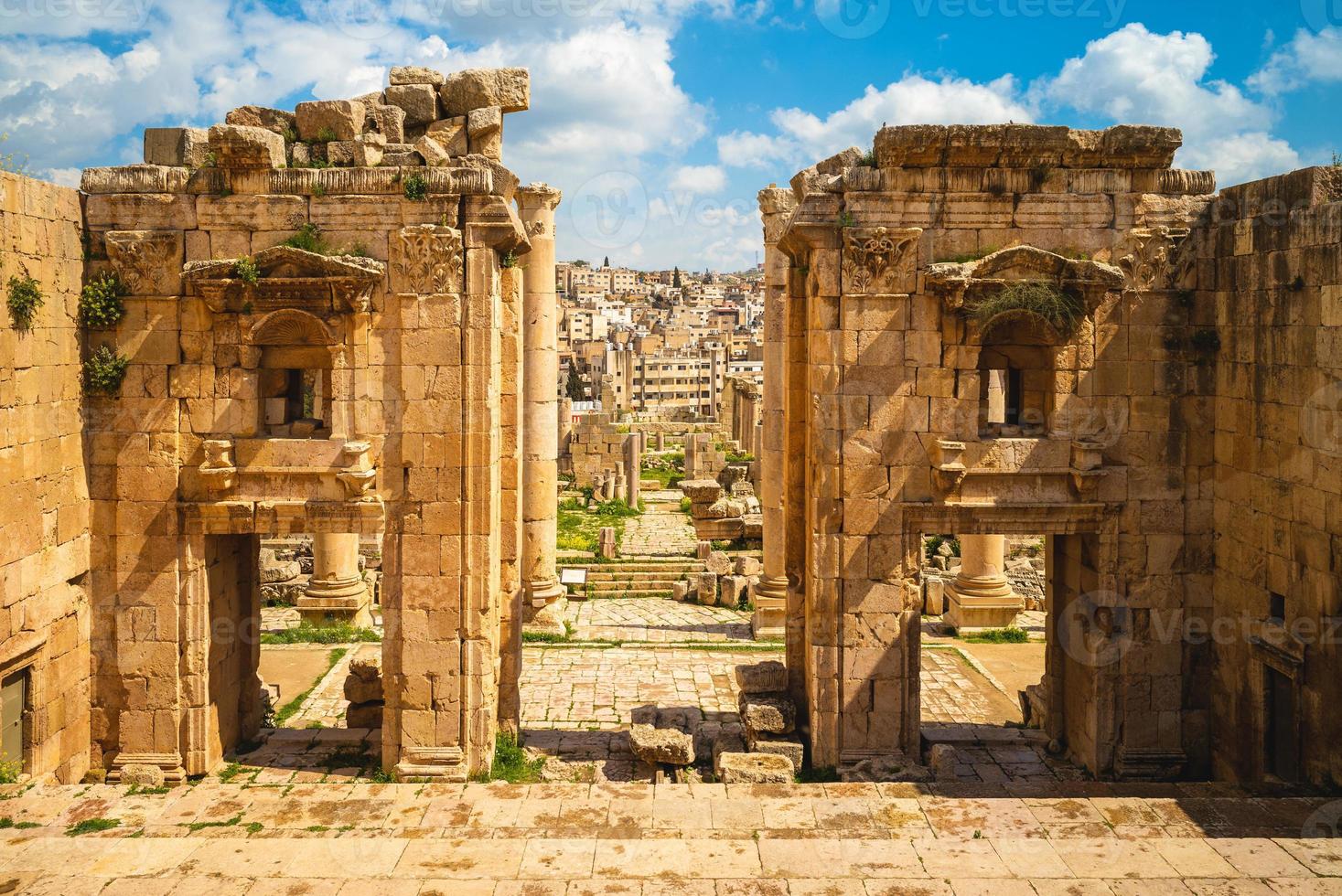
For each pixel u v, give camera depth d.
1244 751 19.11
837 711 19.95
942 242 19.44
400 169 18.98
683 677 27.33
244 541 22.12
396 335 19.17
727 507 42.84
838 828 14.91
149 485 19.48
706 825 15.05
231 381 19.36
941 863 13.71
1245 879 13.31
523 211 29.27
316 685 26.44
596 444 63.78
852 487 19.64
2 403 16.98
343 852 13.88
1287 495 17.80
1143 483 19.88
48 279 18.16
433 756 19.48
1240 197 19.28
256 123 19.98
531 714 24.52
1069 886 13.10
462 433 19.17
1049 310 18.70
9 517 17.19
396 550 19.38
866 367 19.47
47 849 13.92
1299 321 17.44
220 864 13.52
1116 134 19.23
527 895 12.87
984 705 25.27
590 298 187.88
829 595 19.84
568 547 43.88
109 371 19.27
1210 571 20.12
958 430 19.56
